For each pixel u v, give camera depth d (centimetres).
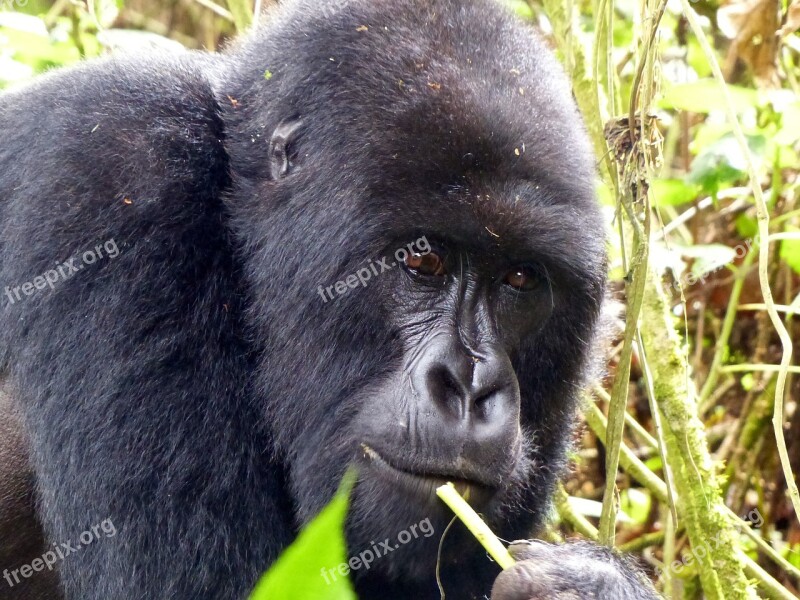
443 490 715
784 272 1359
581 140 880
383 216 804
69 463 821
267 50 937
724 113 1361
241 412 859
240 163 912
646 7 866
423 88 812
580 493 1416
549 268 839
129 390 810
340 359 840
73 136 873
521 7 1609
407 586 899
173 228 852
